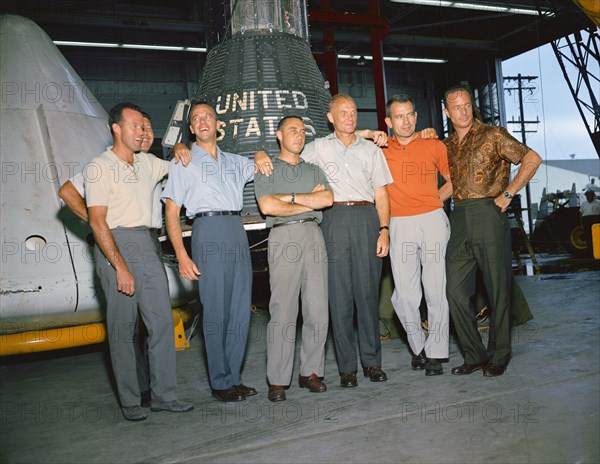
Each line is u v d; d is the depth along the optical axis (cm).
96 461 231
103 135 496
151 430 263
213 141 303
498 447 212
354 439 232
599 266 985
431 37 2069
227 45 454
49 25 1625
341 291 312
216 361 301
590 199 1146
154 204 303
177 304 483
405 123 325
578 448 205
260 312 671
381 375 318
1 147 436
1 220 418
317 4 1878
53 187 439
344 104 309
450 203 1992
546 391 274
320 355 311
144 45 1759
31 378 399
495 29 2214
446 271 323
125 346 280
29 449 252
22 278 413
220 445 237
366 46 2256
